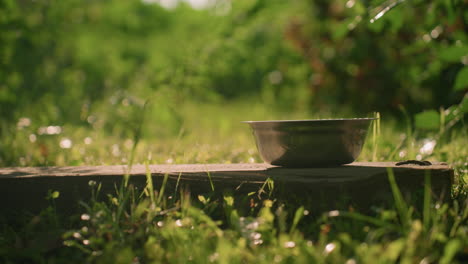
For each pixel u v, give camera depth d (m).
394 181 2.05
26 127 5.59
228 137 6.08
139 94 7.19
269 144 2.41
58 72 8.48
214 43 7.36
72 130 6.12
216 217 2.25
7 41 6.17
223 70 7.90
